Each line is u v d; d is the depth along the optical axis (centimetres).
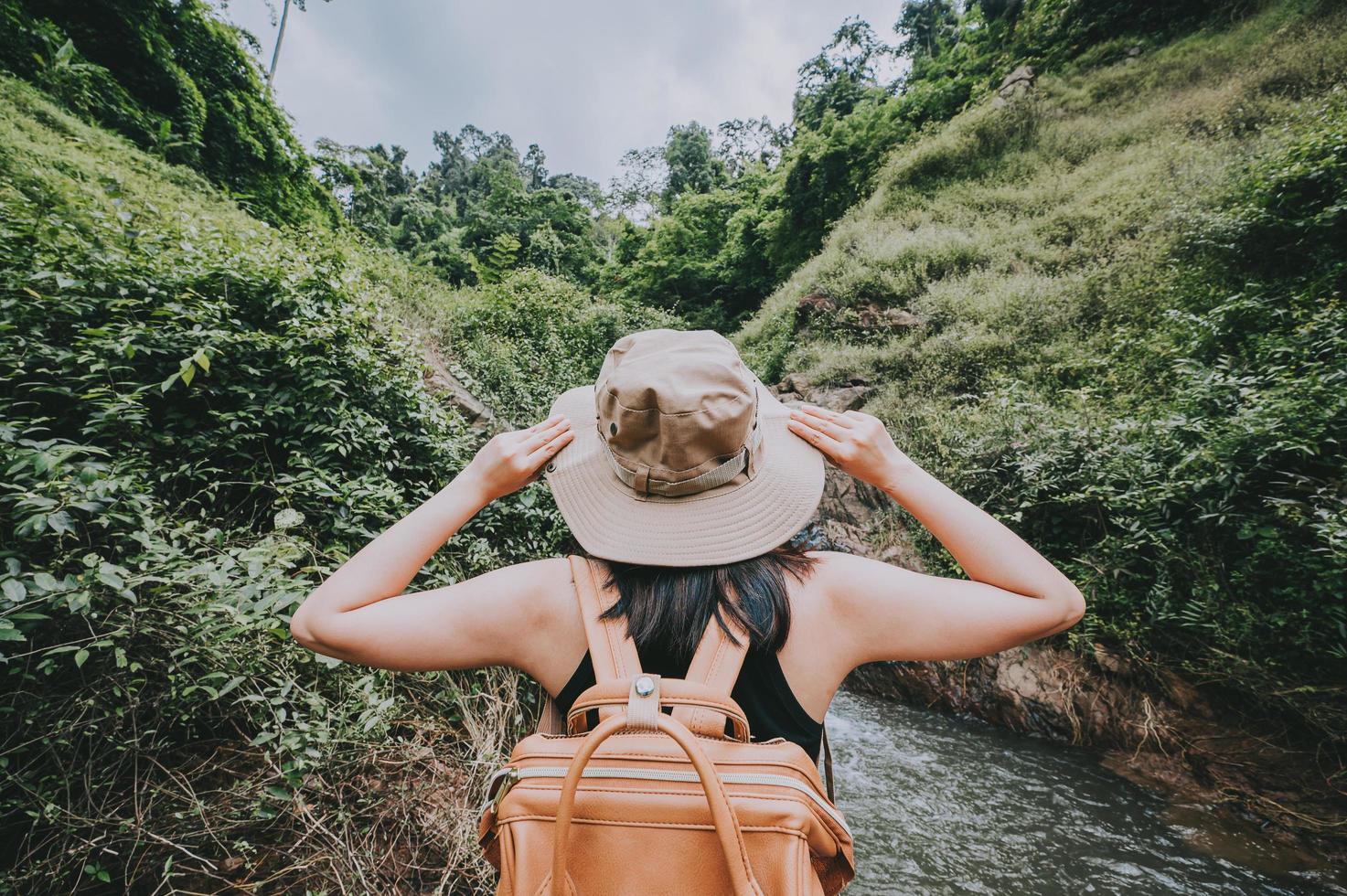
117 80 1165
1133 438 373
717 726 53
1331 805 242
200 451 211
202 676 147
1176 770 280
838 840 54
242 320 270
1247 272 501
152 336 218
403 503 251
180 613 141
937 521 67
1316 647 266
